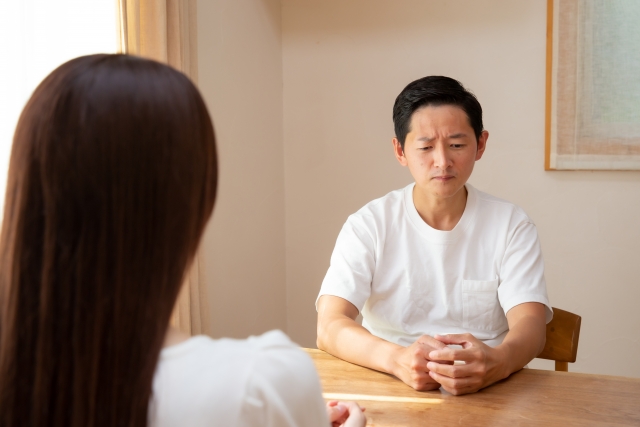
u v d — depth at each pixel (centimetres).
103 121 54
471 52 290
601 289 286
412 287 179
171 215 57
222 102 263
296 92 314
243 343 62
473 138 163
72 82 56
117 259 54
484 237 177
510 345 144
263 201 299
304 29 310
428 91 161
